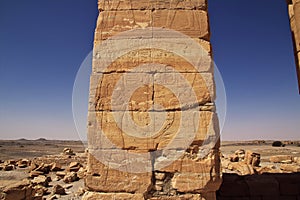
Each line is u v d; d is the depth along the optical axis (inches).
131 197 167.8
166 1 189.0
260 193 257.8
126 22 186.9
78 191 473.1
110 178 170.6
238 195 257.3
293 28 245.8
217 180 170.6
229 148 1803.6
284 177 274.2
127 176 170.6
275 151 1309.1
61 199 438.0
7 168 776.9
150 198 168.9
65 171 747.4
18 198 334.0
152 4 188.7
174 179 170.4
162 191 170.2
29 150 1788.9
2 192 327.9
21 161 900.6
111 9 188.9
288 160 762.8
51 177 687.7
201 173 169.3
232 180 271.7
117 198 168.4
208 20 195.8
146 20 186.9
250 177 279.7
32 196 360.5
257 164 618.8
